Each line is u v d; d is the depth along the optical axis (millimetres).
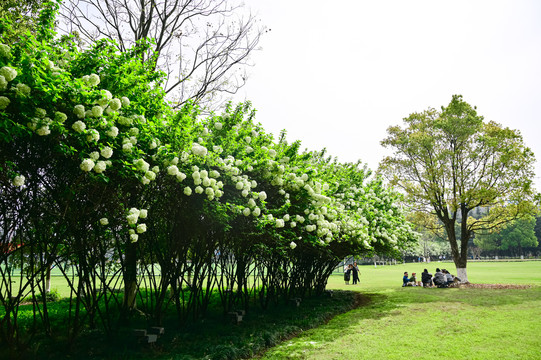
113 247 5711
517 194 14273
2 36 3119
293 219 6551
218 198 5398
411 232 13305
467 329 6496
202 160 4898
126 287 5547
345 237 8359
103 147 3570
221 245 6691
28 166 3650
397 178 16953
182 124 4723
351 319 7844
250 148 5680
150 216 5156
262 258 8031
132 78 3979
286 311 8336
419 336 6047
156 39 8836
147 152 4473
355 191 9523
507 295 11297
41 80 2867
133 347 4801
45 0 4320
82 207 4234
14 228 3996
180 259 5906
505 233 56969
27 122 2971
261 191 5941
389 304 9969
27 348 4160
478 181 15281
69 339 4438
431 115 17016
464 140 15727
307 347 5406
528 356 4773
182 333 5645
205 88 9781
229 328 6215
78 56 3803
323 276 12219
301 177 6305
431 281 15391
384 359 4746
